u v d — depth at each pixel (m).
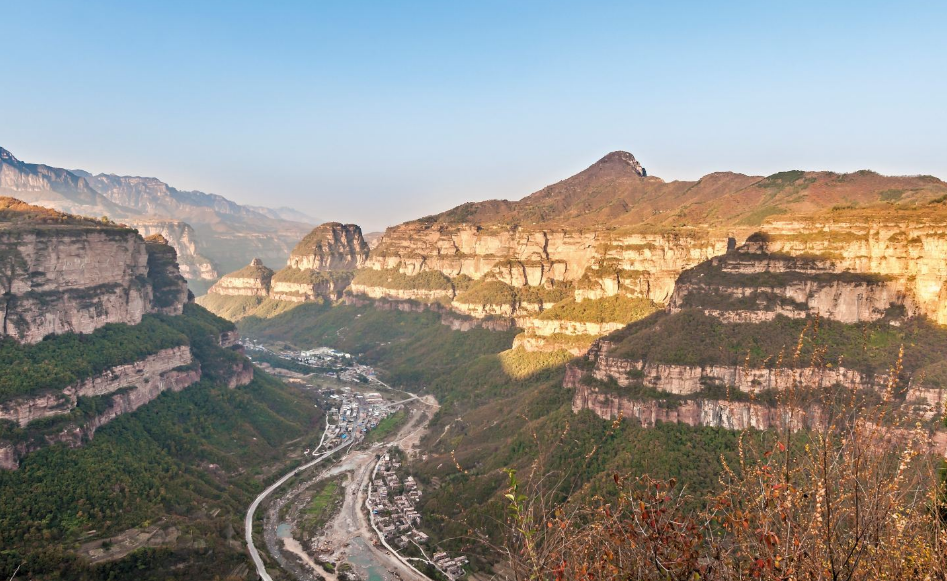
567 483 105.44
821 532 20.30
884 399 23.55
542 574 22.61
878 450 21.59
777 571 20.05
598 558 22.23
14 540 95.88
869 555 21.19
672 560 21.06
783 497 20.98
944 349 108.12
